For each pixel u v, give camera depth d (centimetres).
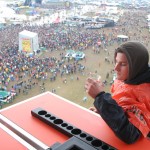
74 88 1611
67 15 5009
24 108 224
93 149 151
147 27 3591
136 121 179
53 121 195
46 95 252
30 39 2703
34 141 178
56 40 3188
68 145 153
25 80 1917
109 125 179
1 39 3322
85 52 2605
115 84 219
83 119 211
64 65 2236
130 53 189
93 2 6128
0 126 194
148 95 189
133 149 174
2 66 2261
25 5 5966
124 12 5062
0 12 5150
